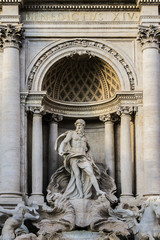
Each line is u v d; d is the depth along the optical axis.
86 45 53.28
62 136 51.88
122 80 52.84
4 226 44.97
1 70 52.50
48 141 54.72
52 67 53.19
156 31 52.09
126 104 52.62
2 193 49.91
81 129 51.75
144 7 52.66
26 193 51.06
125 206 49.50
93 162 51.53
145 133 51.12
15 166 50.34
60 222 48.09
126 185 51.66
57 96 55.03
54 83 54.78
